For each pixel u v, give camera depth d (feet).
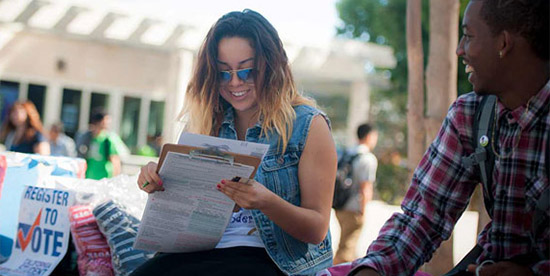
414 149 15.94
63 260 12.30
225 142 7.95
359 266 7.29
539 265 6.68
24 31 46.37
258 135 9.19
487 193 7.28
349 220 24.13
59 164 13.41
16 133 28.76
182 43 41.63
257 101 9.09
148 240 8.71
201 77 9.44
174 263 8.68
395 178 52.49
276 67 9.08
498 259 7.29
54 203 12.13
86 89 49.47
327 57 48.29
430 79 15.60
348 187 24.09
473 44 6.86
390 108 75.46
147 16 41.11
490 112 7.23
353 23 73.67
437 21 15.52
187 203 8.30
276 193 8.81
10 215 13.19
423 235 7.63
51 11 39.68
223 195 8.20
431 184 7.68
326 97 87.51
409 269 7.50
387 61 50.16
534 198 6.91
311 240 8.59
